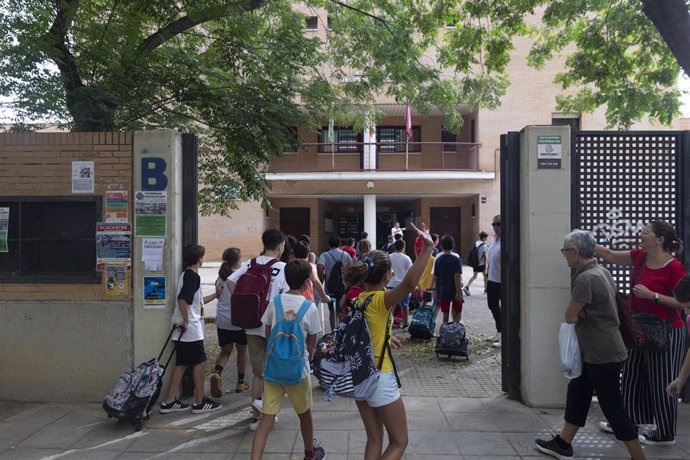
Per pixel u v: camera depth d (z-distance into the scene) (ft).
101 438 16.02
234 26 26.58
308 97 29.32
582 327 14.02
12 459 14.56
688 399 19.21
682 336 15.67
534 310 18.69
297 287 14.01
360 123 38.88
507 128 78.07
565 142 18.74
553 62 77.05
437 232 86.79
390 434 11.84
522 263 19.27
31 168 19.27
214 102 25.39
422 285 33.04
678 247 15.40
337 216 96.53
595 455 15.01
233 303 16.19
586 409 14.46
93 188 19.13
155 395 17.08
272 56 27.99
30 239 19.26
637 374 15.99
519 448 15.30
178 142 19.47
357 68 36.88
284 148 27.45
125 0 23.81
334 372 11.83
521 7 33.58
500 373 23.36
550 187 18.69
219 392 18.98
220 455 14.85
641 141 19.06
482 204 79.41
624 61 33.12
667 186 19.07
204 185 31.78
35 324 19.08
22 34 20.11
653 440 15.62
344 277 12.62
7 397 19.15
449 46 36.65
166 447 15.38
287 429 16.71
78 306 19.01
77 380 19.04
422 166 84.17
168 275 18.89
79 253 19.38
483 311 39.91
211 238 85.66
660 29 20.56
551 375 18.65
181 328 17.97
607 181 19.08
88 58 23.24
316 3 35.63
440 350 25.30
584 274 13.97
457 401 19.45
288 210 87.92
